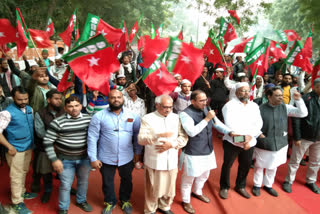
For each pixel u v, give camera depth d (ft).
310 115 13.71
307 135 13.85
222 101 21.08
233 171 16.38
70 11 56.39
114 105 10.22
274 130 13.02
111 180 11.13
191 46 11.78
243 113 12.39
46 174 11.66
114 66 10.37
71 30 17.25
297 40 21.02
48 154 9.84
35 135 11.37
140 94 16.84
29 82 13.21
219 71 21.03
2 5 37.14
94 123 10.28
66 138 10.21
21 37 13.14
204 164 11.58
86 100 14.29
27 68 22.67
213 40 17.35
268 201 13.37
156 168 10.32
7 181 13.62
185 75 12.01
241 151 12.85
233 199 13.29
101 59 10.18
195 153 11.35
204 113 11.47
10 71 17.53
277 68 27.22
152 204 11.23
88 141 10.35
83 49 9.84
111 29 15.31
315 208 13.12
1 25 13.83
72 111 9.98
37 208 11.53
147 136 9.92
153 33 23.13
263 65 16.83
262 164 13.43
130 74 20.30
